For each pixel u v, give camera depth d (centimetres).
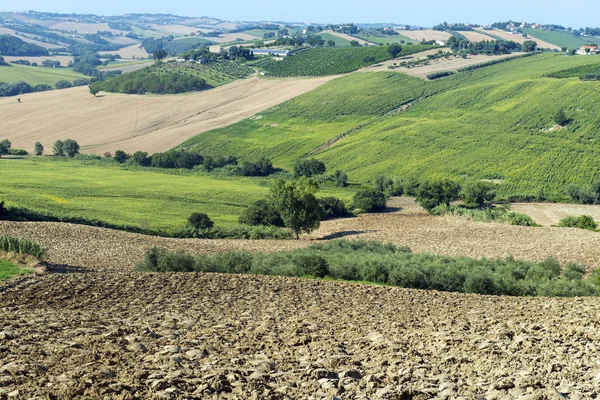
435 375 1544
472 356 1730
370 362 1688
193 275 3675
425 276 3997
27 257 3947
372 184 12775
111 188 10519
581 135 14238
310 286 3466
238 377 1467
